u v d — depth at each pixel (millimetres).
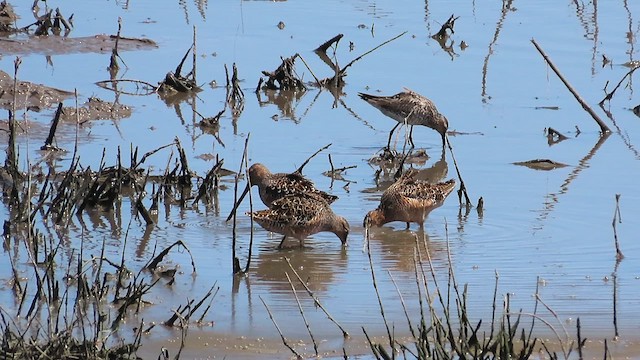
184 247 12273
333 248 13062
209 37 23328
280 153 16734
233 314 10797
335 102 19938
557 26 24172
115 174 14539
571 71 21094
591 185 15195
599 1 26266
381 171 16141
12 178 14352
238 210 14273
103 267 12000
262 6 25906
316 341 10156
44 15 23234
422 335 9195
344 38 23359
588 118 18703
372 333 10336
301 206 12766
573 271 11977
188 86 20062
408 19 24891
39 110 18188
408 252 12789
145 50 22281
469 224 13789
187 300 10938
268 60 21906
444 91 20094
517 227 13594
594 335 10266
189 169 15266
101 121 17984
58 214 13570
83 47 22125
